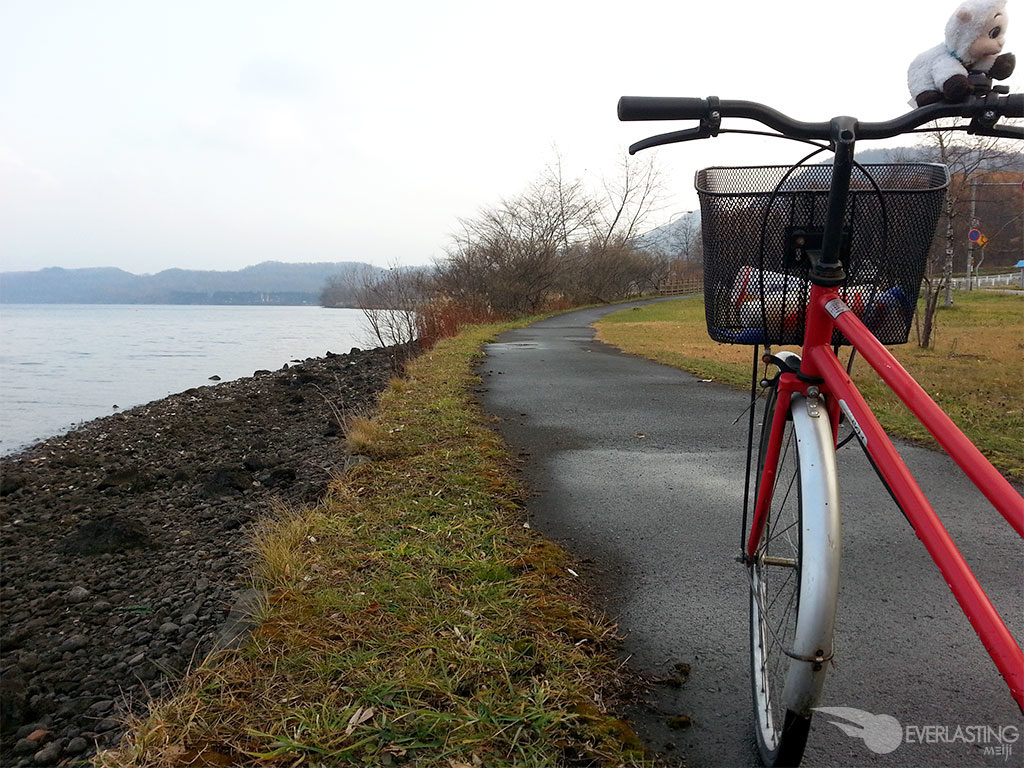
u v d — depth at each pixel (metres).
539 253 35.22
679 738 2.25
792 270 2.08
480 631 2.71
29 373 23.53
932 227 2.04
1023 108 1.84
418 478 4.91
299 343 38.12
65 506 7.06
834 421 2.04
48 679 3.25
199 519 5.84
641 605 3.17
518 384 9.98
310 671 2.46
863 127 1.88
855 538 3.93
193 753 2.07
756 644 2.26
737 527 4.14
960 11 1.82
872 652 2.76
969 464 1.25
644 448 6.09
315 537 3.80
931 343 15.87
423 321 17.62
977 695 2.47
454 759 2.05
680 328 23.88
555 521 4.27
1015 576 3.45
